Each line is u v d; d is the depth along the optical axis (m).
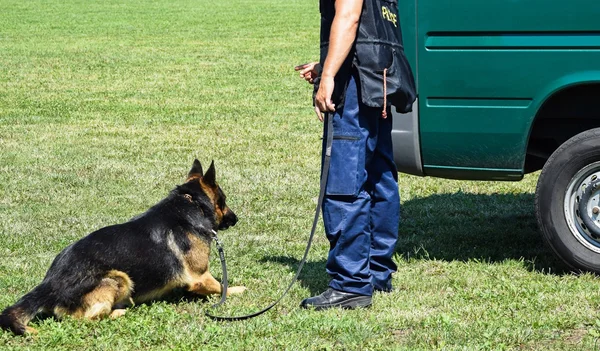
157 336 4.39
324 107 4.53
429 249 6.29
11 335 4.36
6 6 36.38
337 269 4.82
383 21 4.59
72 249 4.59
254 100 15.00
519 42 5.29
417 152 5.65
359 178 4.64
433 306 4.91
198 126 12.34
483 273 5.60
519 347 4.19
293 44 24.73
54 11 34.78
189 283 4.91
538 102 5.33
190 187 5.07
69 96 15.54
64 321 4.52
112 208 7.56
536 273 5.54
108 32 27.92
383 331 4.44
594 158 5.28
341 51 4.45
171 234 4.86
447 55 5.43
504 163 5.52
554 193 5.40
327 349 4.16
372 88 4.50
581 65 5.21
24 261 5.93
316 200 7.90
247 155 10.13
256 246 6.41
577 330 4.43
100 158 9.91
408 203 7.85
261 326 4.50
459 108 5.48
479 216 7.30
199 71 19.27
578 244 5.37
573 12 5.17
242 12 35.00
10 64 20.28
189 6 37.78
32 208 7.55
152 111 13.79
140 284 4.72
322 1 4.68
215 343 4.30
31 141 11.06
